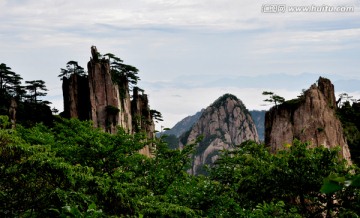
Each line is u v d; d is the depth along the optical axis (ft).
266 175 78.84
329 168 76.95
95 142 77.71
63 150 77.97
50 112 326.65
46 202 38.06
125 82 367.66
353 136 321.32
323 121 272.72
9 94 312.71
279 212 62.23
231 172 83.46
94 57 343.46
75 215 19.02
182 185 75.61
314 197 78.43
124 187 56.24
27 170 39.93
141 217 21.31
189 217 53.62
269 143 282.36
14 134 44.06
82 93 340.59
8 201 38.42
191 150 83.35
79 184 42.75
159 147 84.89
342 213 67.31
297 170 76.54
